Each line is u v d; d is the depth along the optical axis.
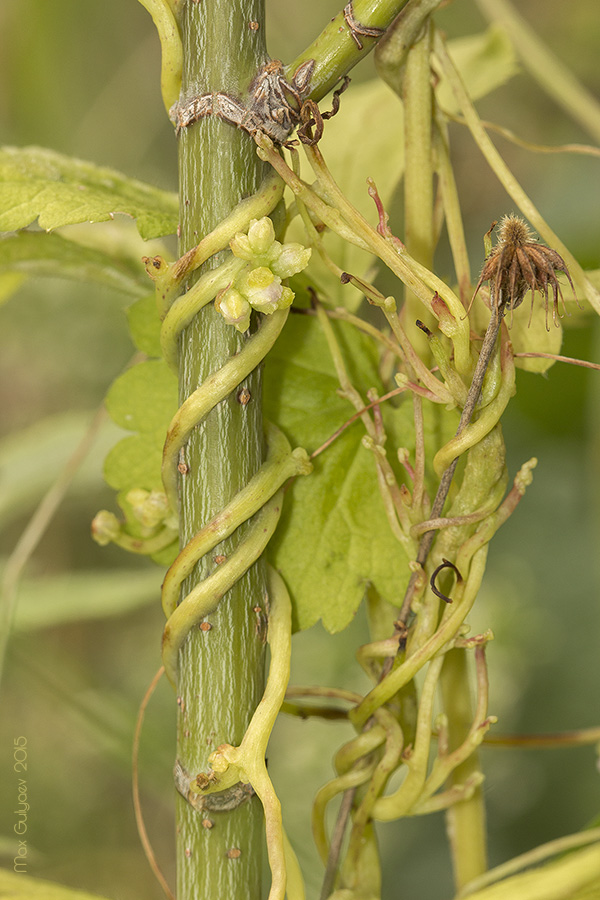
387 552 0.28
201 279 0.26
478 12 0.83
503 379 0.27
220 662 0.27
